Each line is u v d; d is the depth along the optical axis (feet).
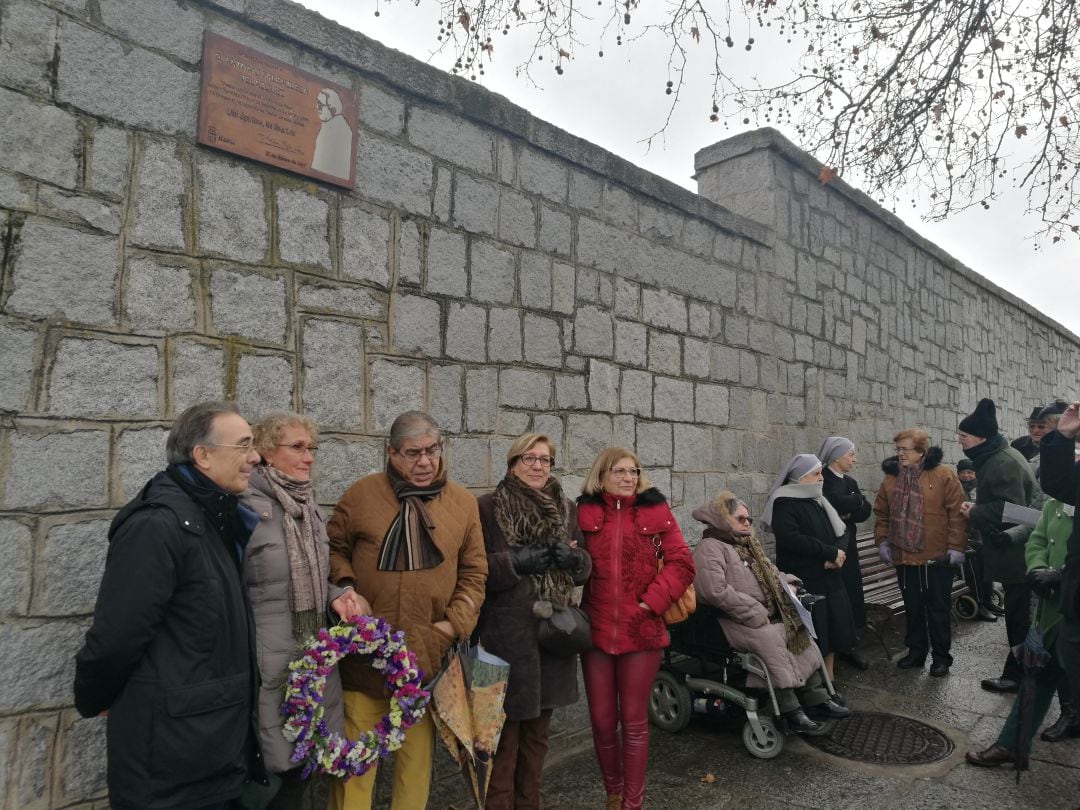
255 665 6.85
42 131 7.83
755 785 11.71
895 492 18.42
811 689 13.09
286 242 9.91
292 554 7.54
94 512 8.00
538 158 13.62
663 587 10.35
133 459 8.32
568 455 13.92
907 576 18.01
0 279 7.48
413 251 11.45
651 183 16.03
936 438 29.55
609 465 10.89
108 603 5.98
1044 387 43.42
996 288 35.81
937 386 29.84
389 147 11.21
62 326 7.88
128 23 8.57
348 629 7.53
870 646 20.04
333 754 7.37
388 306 11.09
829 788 11.62
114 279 8.30
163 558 6.12
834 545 15.17
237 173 9.46
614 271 15.16
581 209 14.48
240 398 9.30
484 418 12.40
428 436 8.78
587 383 14.39
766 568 13.41
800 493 15.25
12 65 7.66
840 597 15.08
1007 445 17.24
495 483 12.49
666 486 16.20
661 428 16.14
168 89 8.87
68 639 7.72
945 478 17.71
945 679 17.12
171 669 6.14
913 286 28.07
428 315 11.61
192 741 6.08
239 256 9.41
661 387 16.20
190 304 8.92
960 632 21.70
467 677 9.00
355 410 10.57
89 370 8.04
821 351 22.03
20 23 7.73
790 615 13.12
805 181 21.72
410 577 8.43
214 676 6.33
